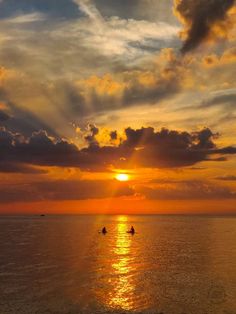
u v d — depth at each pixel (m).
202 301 31.05
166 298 31.97
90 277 40.94
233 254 61.66
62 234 113.31
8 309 28.56
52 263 50.94
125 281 38.91
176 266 48.66
